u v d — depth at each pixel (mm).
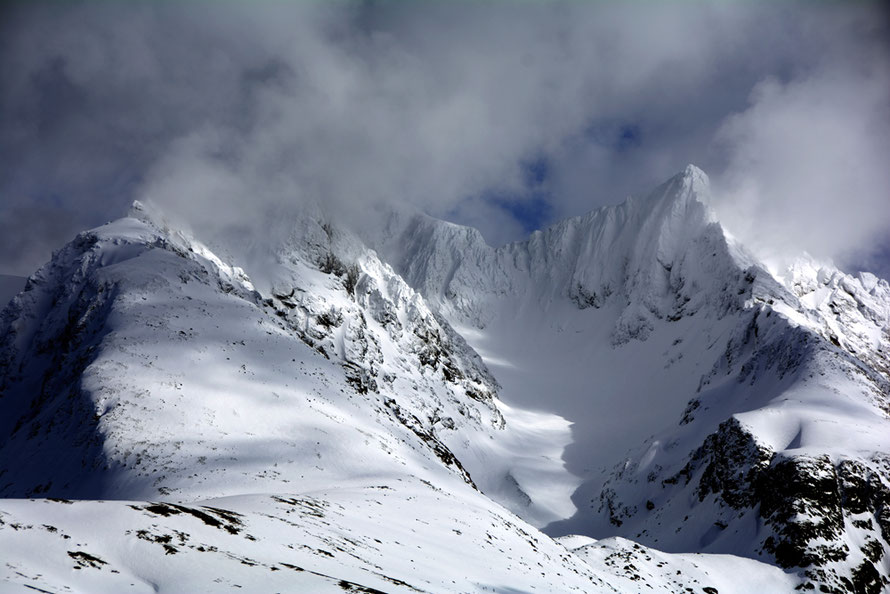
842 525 100938
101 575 24859
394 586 31875
